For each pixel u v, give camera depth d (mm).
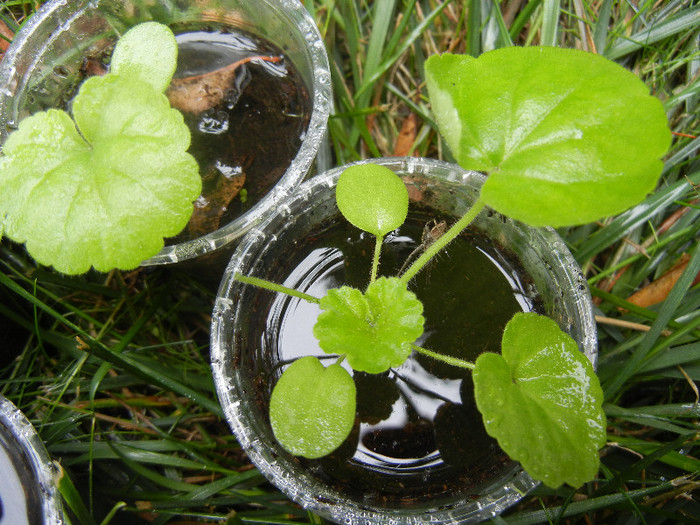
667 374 154
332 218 135
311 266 133
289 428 104
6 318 165
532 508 155
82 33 145
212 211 140
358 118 176
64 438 158
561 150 97
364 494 117
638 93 96
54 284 167
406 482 118
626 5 173
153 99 104
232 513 136
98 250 101
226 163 142
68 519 127
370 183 117
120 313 174
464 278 129
